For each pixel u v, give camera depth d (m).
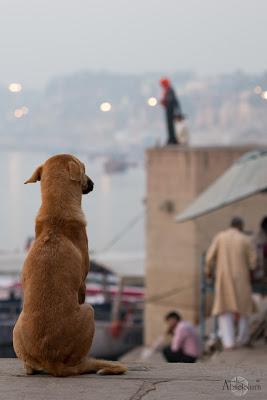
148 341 21.30
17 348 5.67
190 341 13.72
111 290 32.28
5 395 5.32
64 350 5.57
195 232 20.33
